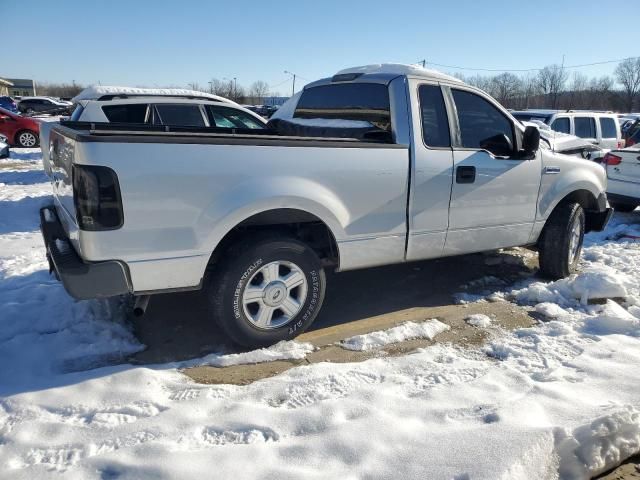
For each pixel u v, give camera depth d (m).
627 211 8.76
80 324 3.79
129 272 3.06
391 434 2.48
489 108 4.51
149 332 3.85
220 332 3.88
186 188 3.08
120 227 2.96
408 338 3.78
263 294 3.50
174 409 2.74
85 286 2.96
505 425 2.48
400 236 4.00
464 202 4.28
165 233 3.08
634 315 4.18
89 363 3.37
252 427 2.59
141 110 7.98
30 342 3.54
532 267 5.64
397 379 3.10
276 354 3.47
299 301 3.67
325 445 2.41
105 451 2.43
